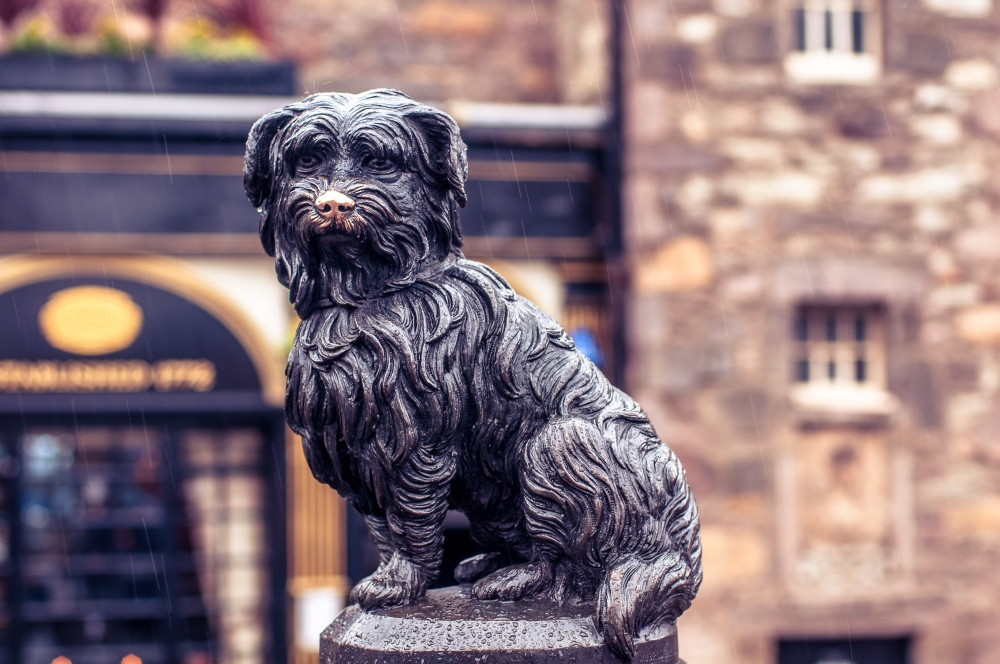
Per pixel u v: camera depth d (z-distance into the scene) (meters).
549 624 1.34
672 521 1.43
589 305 6.38
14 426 6.01
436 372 1.40
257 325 6.11
